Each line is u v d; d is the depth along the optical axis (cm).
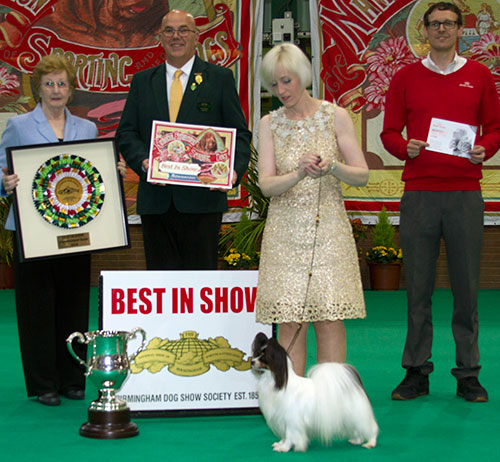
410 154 421
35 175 400
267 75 342
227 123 435
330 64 1109
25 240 399
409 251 432
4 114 1116
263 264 356
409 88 436
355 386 313
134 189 1116
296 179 335
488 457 306
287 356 312
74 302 429
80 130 424
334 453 310
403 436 340
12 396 434
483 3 1088
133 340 382
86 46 1112
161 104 428
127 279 385
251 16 1102
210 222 435
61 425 364
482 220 430
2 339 654
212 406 384
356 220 1095
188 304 390
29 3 1105
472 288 426
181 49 425
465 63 430
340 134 352
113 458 304
